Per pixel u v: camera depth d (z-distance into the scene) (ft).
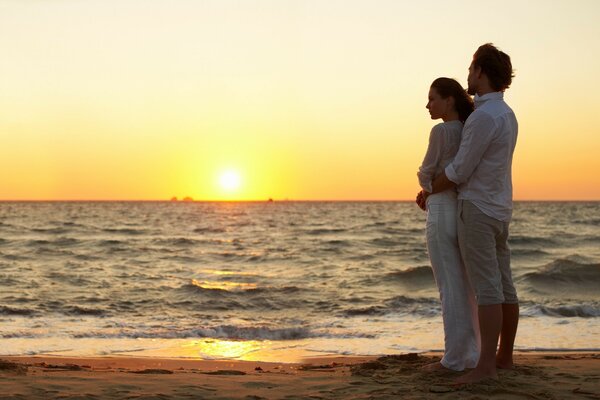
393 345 27.71
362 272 66.80
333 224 192.75
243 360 24.61
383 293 49.62
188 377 15.16
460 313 13.76
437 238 13.79
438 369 13.99
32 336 30.12
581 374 14.24
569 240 114.11
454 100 13.82
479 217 12.85
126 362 23.56
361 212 324.39
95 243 106.11
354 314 38.70
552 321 33.53
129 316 37.99
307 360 24.47
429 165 13.58
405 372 14.49
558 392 12.32
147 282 55.67
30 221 196.65
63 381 14.06
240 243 112.98
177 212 334.85
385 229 161.38
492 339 12.92
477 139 12.60
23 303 42.06
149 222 207.00
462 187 13.17
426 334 30.40
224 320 36.76
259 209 411.95
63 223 185.88
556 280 55.16
